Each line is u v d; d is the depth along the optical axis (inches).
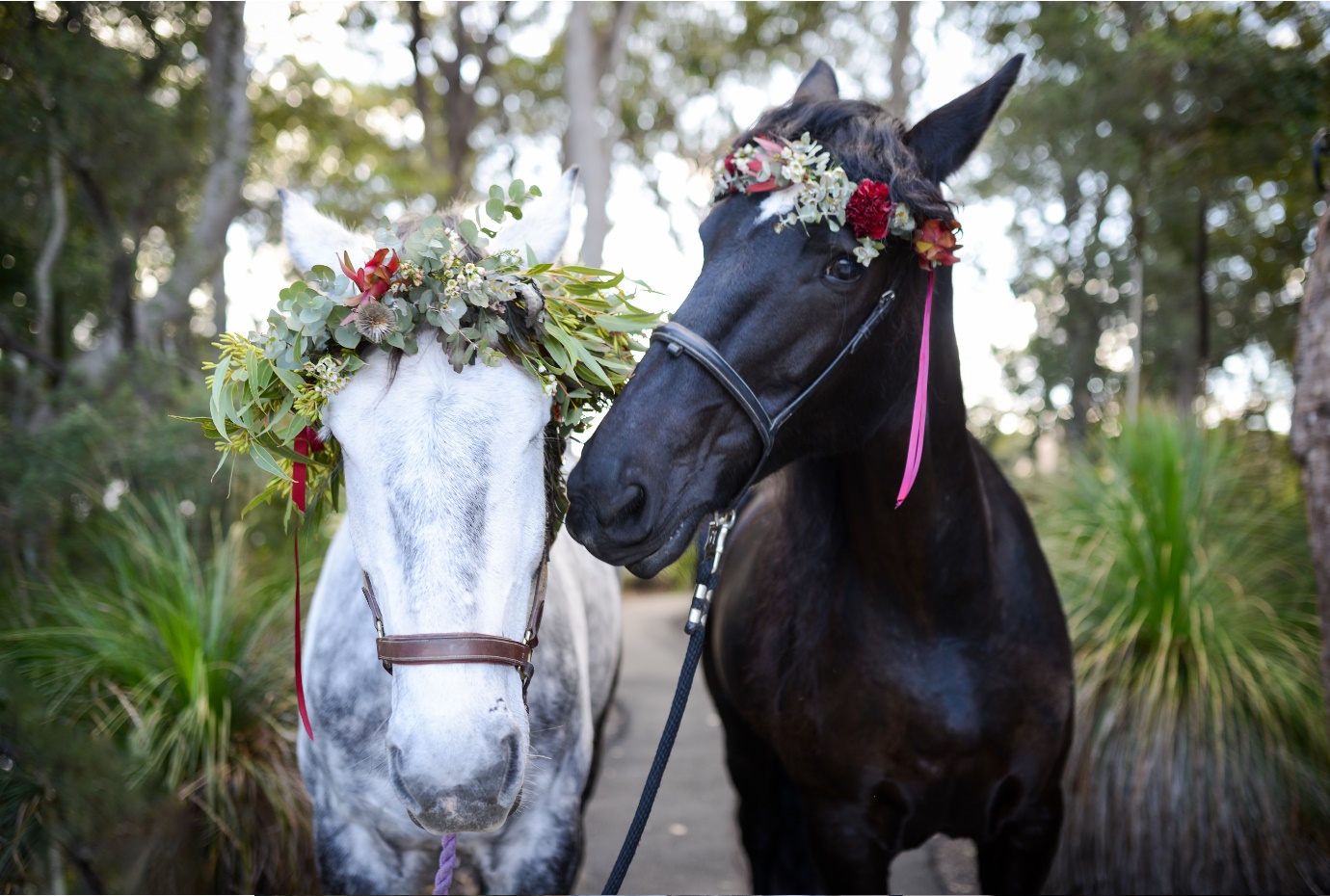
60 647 114.2
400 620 48.7
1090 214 386.3
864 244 57.4
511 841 73.2
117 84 161.8
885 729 73.3
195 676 107.3
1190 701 116.5
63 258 175.3
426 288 53.4
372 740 68.3
